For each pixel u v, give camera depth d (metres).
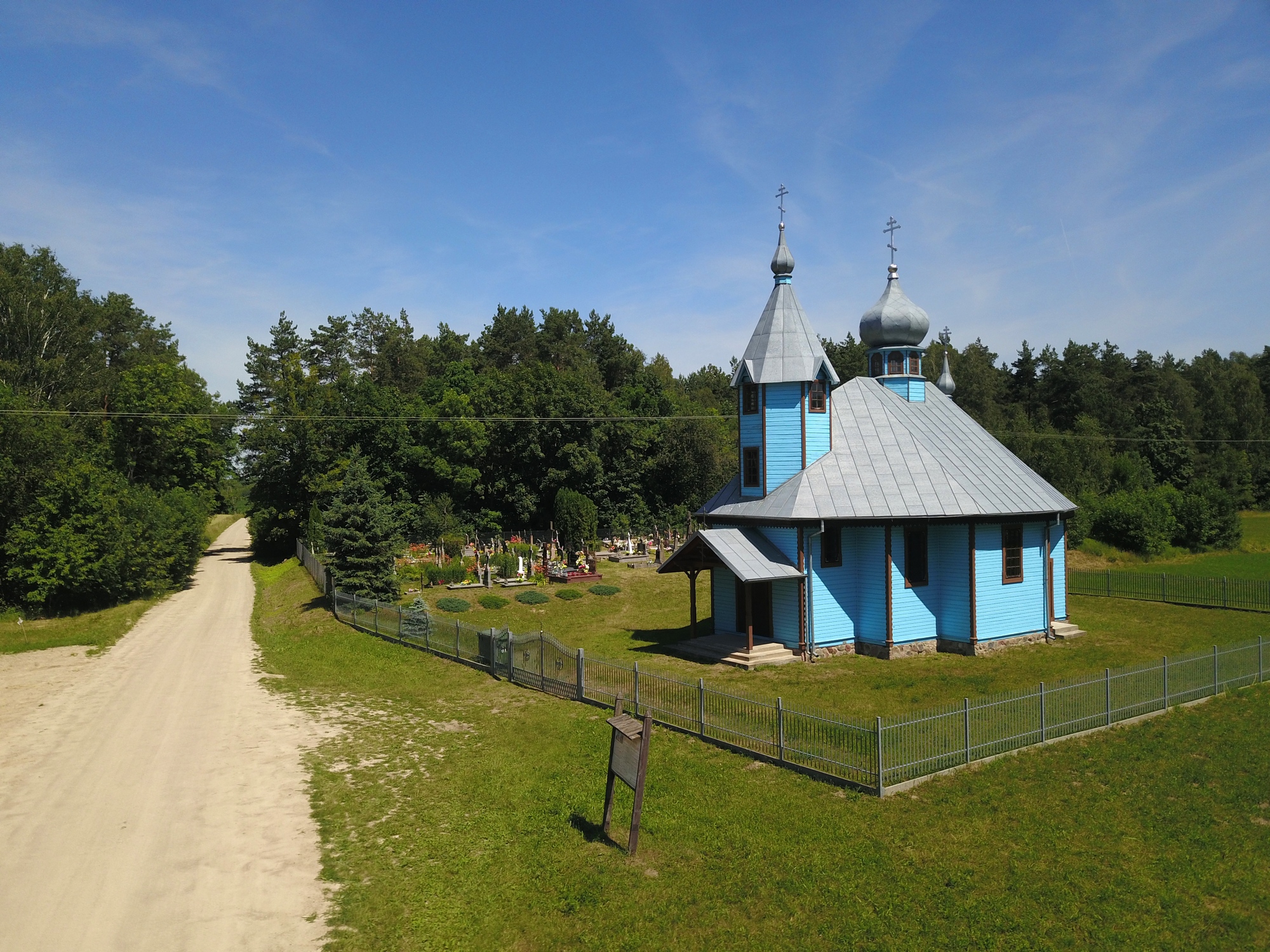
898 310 35.38
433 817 15.34
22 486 43.06
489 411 65.81
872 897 12.31
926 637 29.55
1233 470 91.06
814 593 28.42
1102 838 14.27
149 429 62.38
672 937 11.38
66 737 21.22
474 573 44.38
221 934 11.51
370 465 62.03
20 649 33.75
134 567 44.50
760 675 26.12
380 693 24.91
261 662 30.14
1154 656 28.64
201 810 15.92
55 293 63.97
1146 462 83.25
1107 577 43.66
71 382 62.56
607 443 66.12
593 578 44.84
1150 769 17.38
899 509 28.45
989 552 29.78
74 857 13.98
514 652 25.73
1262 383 119.38
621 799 15.94
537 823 14.95
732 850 13.76
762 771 17.31
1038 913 11.93
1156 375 114.50
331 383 67.12
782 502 29.17
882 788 15.84
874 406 32.94
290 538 64.44
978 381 102.31
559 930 11.60
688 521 63.91
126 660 31.33
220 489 76.38
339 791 16.69
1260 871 13.20
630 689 21.78
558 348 95.69
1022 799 15.79
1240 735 19.52
